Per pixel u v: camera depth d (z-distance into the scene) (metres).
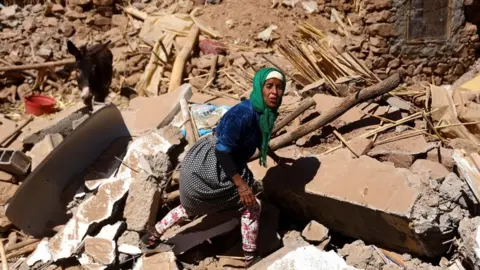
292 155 4.88
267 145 3.94
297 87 6.59
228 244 4.54
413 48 8.58
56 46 8.94
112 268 4.46
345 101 4.72
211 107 5.79
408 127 4.98
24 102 7.95
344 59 6.71
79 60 6.77
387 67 8.59
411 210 3.78
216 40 8.51
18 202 4.68
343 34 8.82
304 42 7.68
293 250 3.94
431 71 8.79
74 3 9.33
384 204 3.90
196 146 4.07
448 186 3.90
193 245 4.47
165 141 4.98
